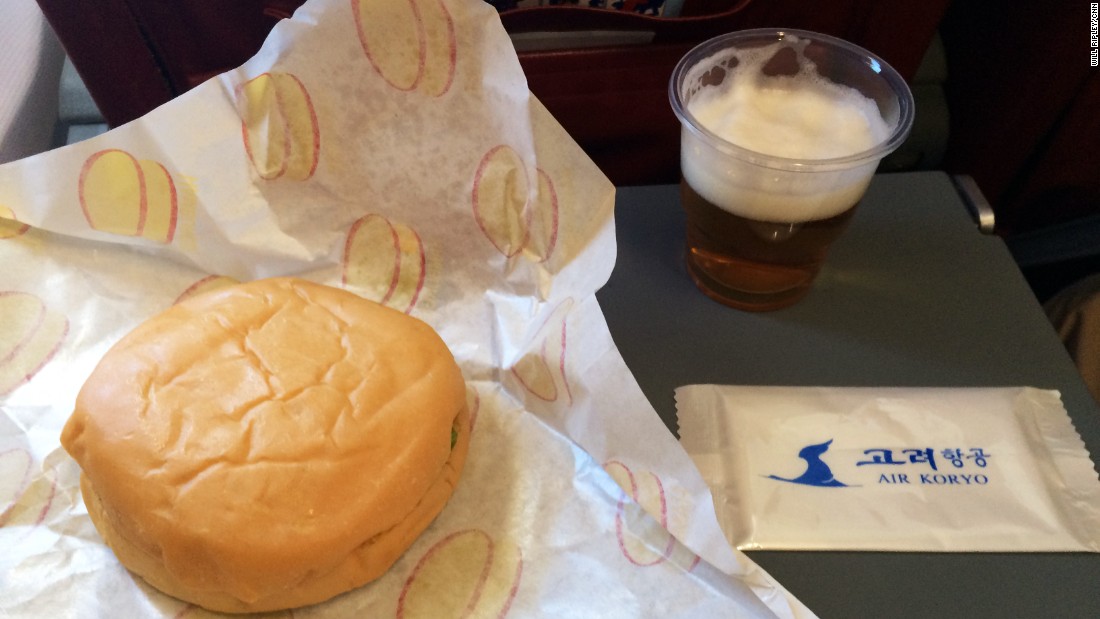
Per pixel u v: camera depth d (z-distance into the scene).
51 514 0.26
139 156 0.28
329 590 0.25
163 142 0.28
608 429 0.26
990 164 0.43
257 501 0.24
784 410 0.28
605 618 0.24
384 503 0.25
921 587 0.24
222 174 0.29
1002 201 0.45
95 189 0.28
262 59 0.27
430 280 0.32
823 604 0.24
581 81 0.35
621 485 0.25
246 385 0.26
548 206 0.29
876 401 0.28
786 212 0.27
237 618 0.25
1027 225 0.46
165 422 0.25
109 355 0.27
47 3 0.30
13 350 0.29
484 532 0.26
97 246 0.30
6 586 0.25
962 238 0.33
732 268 0.30
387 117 0.28
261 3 0.31
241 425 0.25
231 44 0.33
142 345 0.27
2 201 0.28
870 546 0.25
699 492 0.24
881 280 0.32
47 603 0.25
